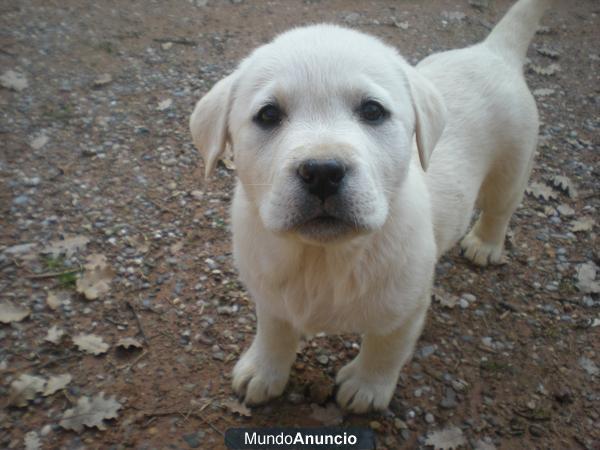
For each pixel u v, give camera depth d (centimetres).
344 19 101
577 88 88
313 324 37
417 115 35
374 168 30
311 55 31
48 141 68
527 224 62
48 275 51
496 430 42
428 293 39
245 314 49
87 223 57
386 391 42
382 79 32
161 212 59
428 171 41
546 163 71
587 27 106
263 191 31
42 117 72
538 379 46
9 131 69
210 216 59
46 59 84
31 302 49
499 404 44
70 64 83
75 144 68
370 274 34
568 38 102
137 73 82
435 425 42
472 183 45
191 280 52
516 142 48
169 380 44
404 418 42
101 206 60
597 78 90
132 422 41
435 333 49
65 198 60
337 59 31
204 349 46
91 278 51
